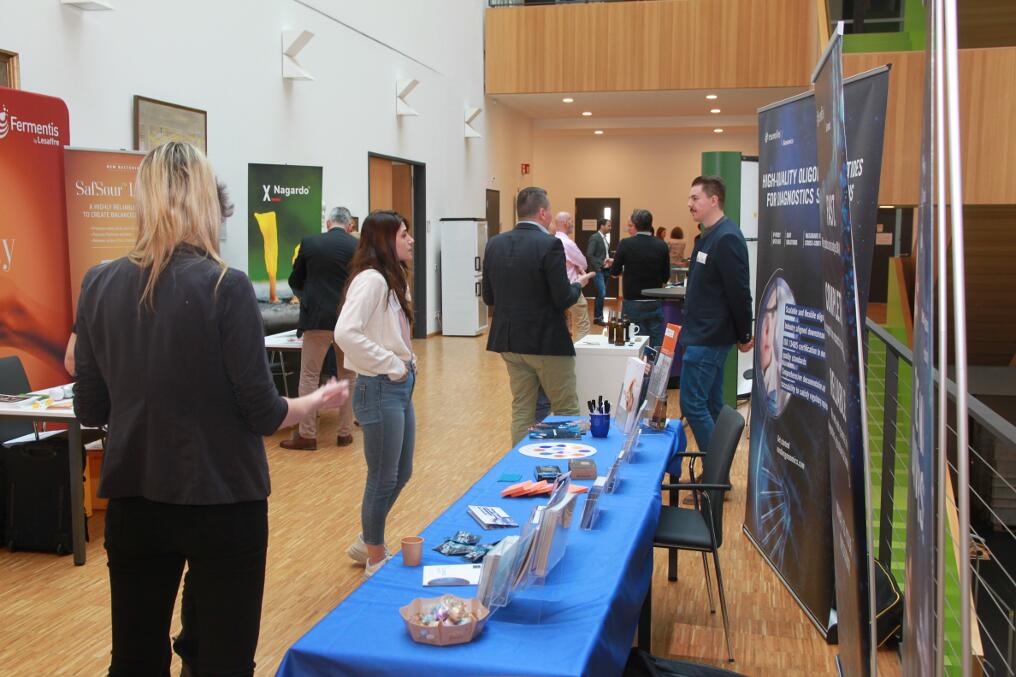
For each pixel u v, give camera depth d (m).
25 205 4.88
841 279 1.77
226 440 1.92
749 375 8.27
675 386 8.46
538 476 3.02
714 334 4.89
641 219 9.28
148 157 1.96
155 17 6.39
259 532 1.99
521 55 13.49
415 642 1.83
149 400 1.89
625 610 2.17
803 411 3.61
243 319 1.91
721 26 12.29
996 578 4.98
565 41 13.14
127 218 5.33
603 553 2.32
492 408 7.69
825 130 2.09
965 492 1.04
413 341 12.06
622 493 2.89
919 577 1.38
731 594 3.81
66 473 4.17
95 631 3.38
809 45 11.91
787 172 3.80
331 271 6.16
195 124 6.86
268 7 7.89
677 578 3.99
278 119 8.12
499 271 4.74
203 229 1.96
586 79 13.10
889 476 3.46
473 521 2.59
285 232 7.40
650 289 8.71
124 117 6.09
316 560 4.14
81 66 5.68
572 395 4.80
